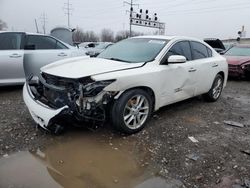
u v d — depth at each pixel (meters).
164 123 4.61
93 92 3.55
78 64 4.20
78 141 3.81
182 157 3.48
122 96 3.81
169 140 3.96
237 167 3.29
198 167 3.26
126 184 2.91
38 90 4.17
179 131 4.30
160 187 2.87
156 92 4.30
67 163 3.26
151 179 3.00
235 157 3.54
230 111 5.61
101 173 3.09
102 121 3.83
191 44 5.32
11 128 4.09
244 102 6.53
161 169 3.20
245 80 10.31
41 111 3.62
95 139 3.89
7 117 4.55
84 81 3.59
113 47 5.16
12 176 2.96
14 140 3.73
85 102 3.56
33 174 3.02
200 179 3.02
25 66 6.23
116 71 3.81
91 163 3.28
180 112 5.30
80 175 3.04
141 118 4.21
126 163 3.30
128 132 4.00
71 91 3.63
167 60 4.45
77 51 7.09
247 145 3.92
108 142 3.82
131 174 3.09
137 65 4.14
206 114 5.28
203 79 5.48
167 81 4.49
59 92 3.77
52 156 3.40
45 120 3.57
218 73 6.09
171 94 4.67
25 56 6.19
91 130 4.01
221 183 2.97
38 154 3.43
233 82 9.83
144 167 3.23
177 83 4.73
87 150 3.58
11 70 6.05
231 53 11.04
